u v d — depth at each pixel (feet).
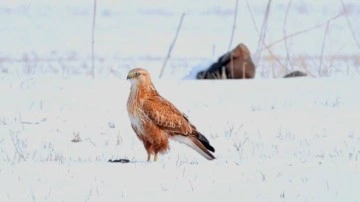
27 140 65.31
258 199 39.01
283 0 286.46
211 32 216.74
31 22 230.27
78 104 81.10
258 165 47.44
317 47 178.50
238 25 233.76
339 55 156.25
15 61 146.20
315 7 271.90
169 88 89.51
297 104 80.79
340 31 213.46
